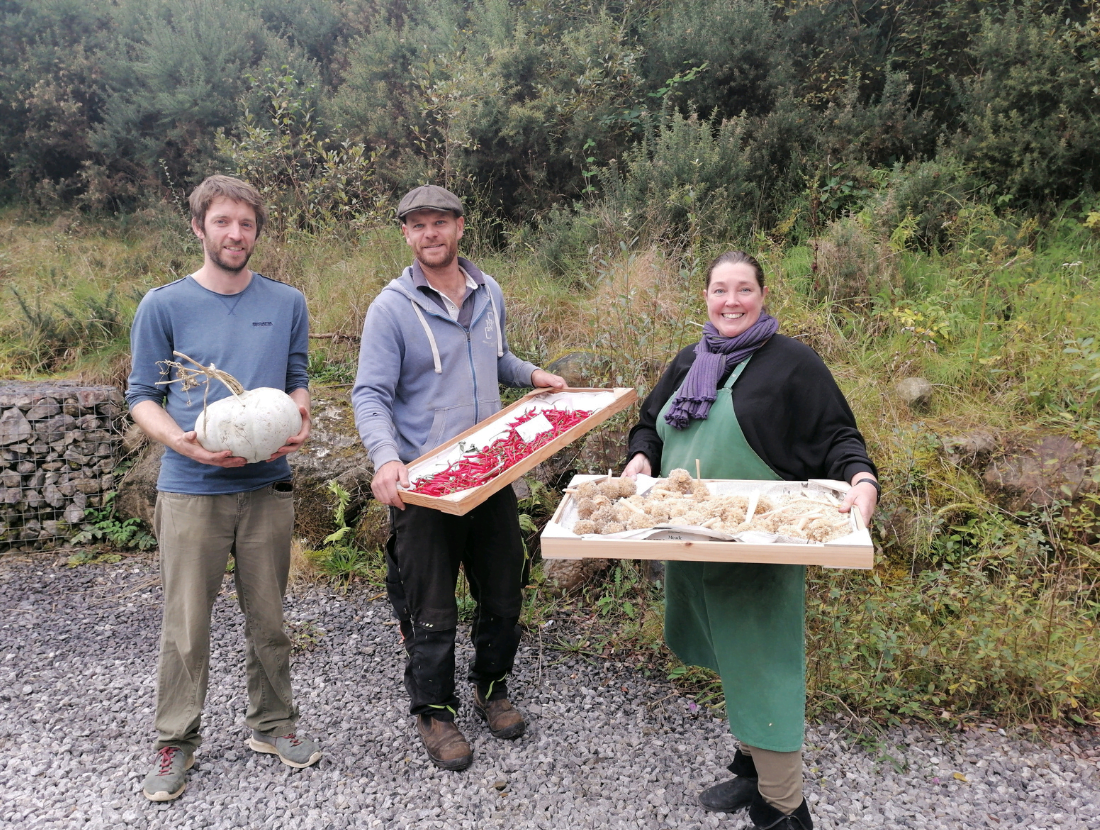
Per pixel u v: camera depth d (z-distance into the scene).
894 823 2.53
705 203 6.08
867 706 3.15
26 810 2.62
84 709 3.28
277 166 7.49
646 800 2.66
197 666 2.68
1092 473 3.78
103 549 5.10
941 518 3.77
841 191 6.23
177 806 2.63
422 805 2.64
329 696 3.35
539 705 3.26
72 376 5.77
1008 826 2.52
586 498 2.28
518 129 7.12
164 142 9.11
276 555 2.78
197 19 9.60
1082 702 3.18
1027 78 6.12
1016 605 3.23
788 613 2.29
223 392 2.63
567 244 6.30
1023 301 4.91
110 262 7.65
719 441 2.44
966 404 4.40
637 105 7.31
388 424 2.67
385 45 8.54
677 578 2.62
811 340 4.93
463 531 2.85
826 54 7.25
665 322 4.76
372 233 6.53
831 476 2.33
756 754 2.27
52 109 9.39
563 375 4.77
